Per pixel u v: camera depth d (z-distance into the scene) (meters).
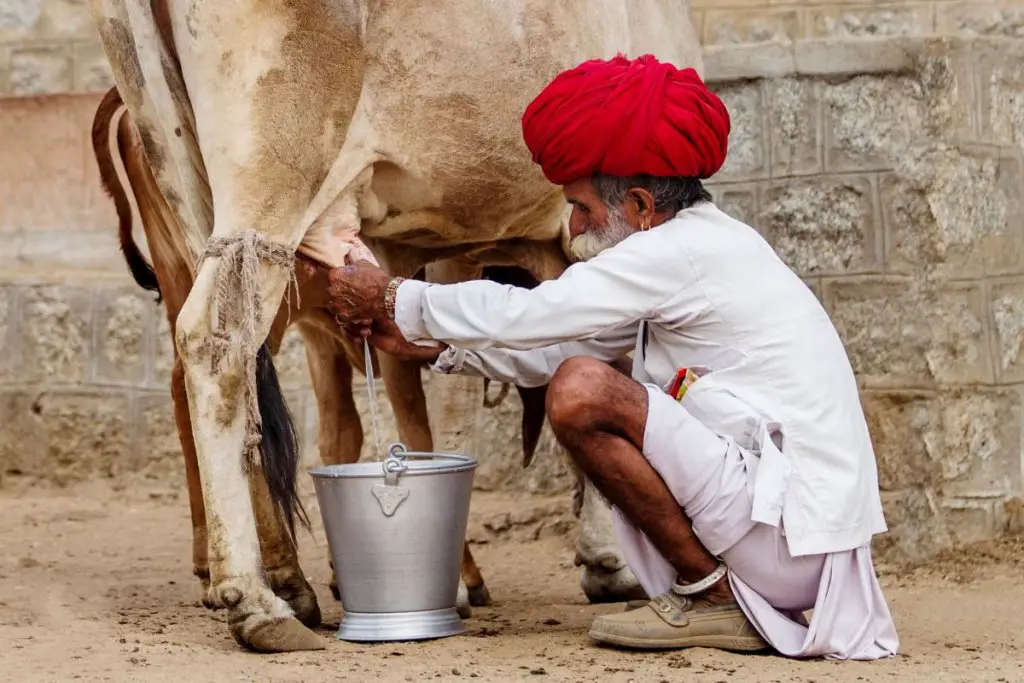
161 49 5.14
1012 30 8.70
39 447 10.37
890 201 8.38
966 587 6.96
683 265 4.78
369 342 5.16
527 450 6.53
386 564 5.12
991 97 8.33
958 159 8.23
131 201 10.30
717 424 4.82
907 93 8.41
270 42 4.90
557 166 4.92
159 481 10.27
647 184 4.88
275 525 5.66
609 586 6.51
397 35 5.14
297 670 4.59
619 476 4.74
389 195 5.40
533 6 5.47
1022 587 6.95
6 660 4.79
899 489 8.07
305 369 9.96
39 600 6.38
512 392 9.42
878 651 4.85
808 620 5.36
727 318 4.80
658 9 6.79
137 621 5.80
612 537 6.51
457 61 5.26
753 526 4.72
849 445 4.80
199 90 4.98
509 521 8.71
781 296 4.86
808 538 4.68
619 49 6.20
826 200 8.56
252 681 4.42
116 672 4.57
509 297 4.80
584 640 5.20
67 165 10.41
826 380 4.82
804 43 8.65
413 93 5.21
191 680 4.43
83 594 6.68
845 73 8.55
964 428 8.02
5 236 10.45
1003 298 8.24
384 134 5.20
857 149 8.51
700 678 4.44
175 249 6.71
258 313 4.98
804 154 8.65
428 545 5.15
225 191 4.97
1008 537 7.90
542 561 8.02
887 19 8.91
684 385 4.90
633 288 4.76
